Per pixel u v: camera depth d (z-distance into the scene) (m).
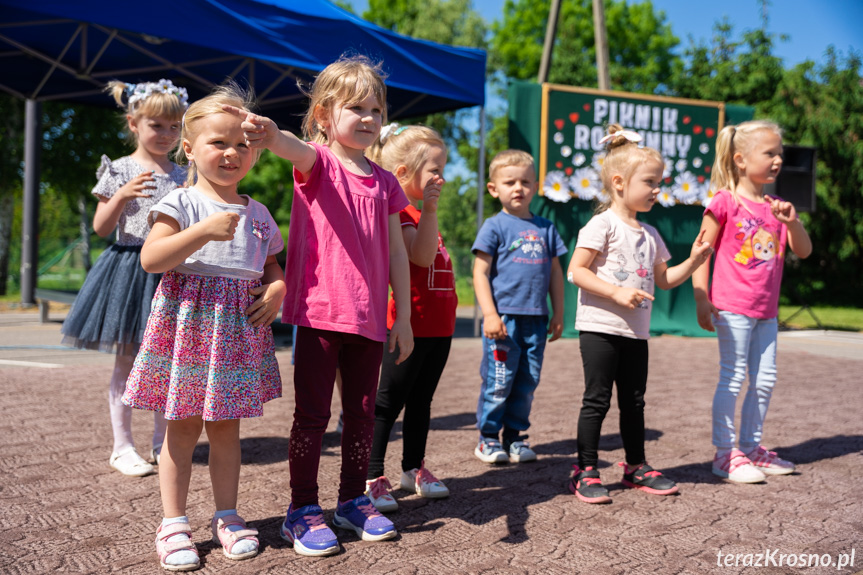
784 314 14.70
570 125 8.01
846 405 4.52
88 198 18.64
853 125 19.09
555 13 10.51
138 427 3.49
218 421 2.00
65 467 2.74
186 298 1.93
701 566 1.93
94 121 15.01
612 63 28.39
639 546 2.08
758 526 2.28
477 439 3.49
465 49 6.57
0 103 14.34
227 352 1.93
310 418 2.08
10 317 9.55
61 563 1.85
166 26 4.68
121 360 2.80
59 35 6.63
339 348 2.13
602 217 2.75
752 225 3.00
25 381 4.61
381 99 2.18
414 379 2.56
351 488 2.20
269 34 5.12
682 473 2.93
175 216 1.90
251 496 2.47
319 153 2.11
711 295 3.06
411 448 2.62
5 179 14.73
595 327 2.64
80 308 2.83
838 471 2.99
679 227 8.59
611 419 4.04
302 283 2.10
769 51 22.62
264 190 27.97
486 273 3.07
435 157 2.70
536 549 2.04
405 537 2.13
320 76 2.21
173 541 1.87
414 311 2.58
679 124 8.47
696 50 23.66
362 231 2.11
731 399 2.92
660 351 7.23
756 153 3.01
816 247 19.81
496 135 27.41
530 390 3.14
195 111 2.00
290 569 1.85
